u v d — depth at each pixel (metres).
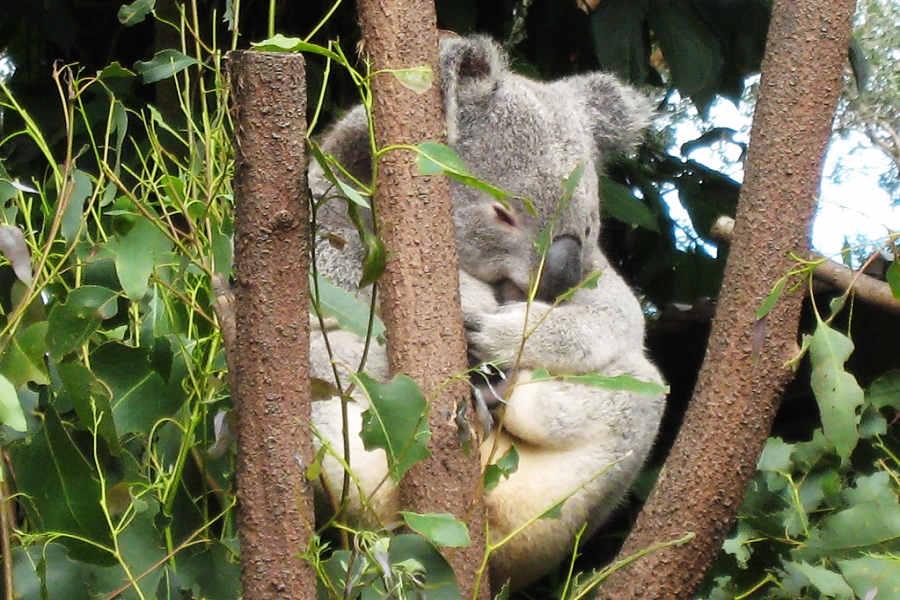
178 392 4.06
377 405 3.29
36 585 3.49
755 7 7.21
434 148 3.22
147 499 3.89
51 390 3.98
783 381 3.93
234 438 3.85
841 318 6.85
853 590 4.15
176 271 3.96
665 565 3.87
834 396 3.66
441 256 3.91
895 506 4.42
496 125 6.15
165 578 3.80
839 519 4.45
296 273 3.06
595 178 6.25
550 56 8.16
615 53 7.24
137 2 4.08
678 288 7.78
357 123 5.85
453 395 3.83
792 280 3.97
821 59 4.12
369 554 3.06
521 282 5.93
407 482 3.79
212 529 4.41
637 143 7.11
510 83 6.45
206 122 4.38
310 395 3.20
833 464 4.88
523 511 5.20
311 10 7.61
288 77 3.00
